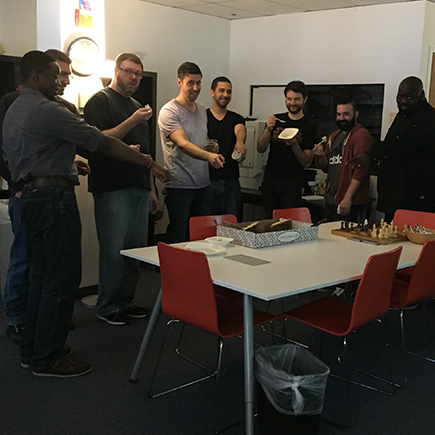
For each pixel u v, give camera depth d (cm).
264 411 244
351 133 465
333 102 612
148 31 597
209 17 658
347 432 262
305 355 257
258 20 657
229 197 494
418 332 400
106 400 286
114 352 348
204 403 286
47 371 309
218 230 338
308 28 616
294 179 492
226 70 694
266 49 656
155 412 275
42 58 276
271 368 237
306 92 484
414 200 439
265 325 404
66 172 289
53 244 288
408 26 538
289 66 639
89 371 317
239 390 301
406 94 420
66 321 304
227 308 293
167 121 426
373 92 580
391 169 445
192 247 303
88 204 443
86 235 448
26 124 272
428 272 303
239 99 692
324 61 607
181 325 398
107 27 560
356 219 478
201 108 452
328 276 255
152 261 277
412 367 339
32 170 280
